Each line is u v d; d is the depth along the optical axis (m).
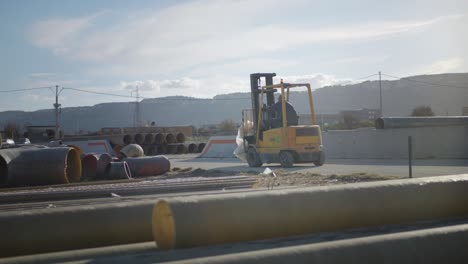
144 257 5.56
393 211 6.96
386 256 5.58
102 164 22.48
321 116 70.50
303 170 22.69
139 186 15.60
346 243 5.59
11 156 18.84
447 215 7.38
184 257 5.46
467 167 21.17
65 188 17.67
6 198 13.46
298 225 6.44
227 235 6.01
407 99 122.31
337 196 6.75
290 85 26.05
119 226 6.82
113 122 149.00
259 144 27.31
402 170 20.38
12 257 6.18
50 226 6.46
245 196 6.35
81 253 6.24
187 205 5.91
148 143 47.06
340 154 33.09
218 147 40.50
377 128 31.19
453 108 107.69
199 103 162.00
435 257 5.80
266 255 5.18
